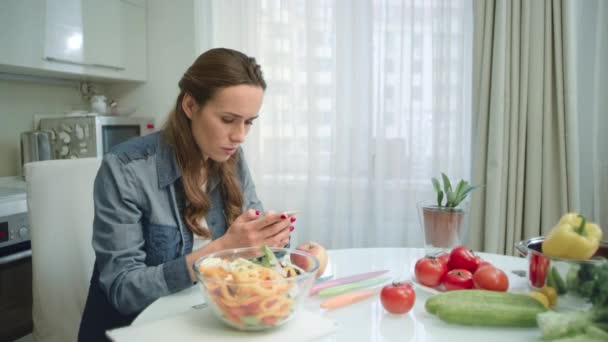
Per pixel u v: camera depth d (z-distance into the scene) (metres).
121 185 0.96
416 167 2.10
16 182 2.09
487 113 1.86
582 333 0.63
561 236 0.75
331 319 0.77
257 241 0.87
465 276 0.86
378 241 2.14
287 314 0.69
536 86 1.80
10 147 2.22
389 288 0.79
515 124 1.83
